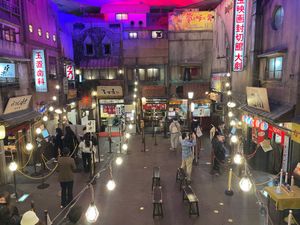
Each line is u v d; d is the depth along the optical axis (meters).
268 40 12.05
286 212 7.94
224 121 18.58
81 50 23.41
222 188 10.98
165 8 28.48
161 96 22.52
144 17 25.78
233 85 16.58
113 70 23.41
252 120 12.52
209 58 22.58
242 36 14.09
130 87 23.25
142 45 22.66
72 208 8.44
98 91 22.75
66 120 19.45
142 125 17.61
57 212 9.24
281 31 10.72
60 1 25.41
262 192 10.47
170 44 22.58
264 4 12.31
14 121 11.52
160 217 8.81
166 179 12.09
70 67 21.36
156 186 9.95
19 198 10.35
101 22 23.25
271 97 11.72
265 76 12.32
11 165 10.12
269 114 10.61
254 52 12.84
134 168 13.60
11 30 13.00
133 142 19.02
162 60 22.69
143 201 9.98
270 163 12.79
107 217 8.85
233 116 16.47
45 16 17.03
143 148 17.36
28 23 14.34
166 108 22.66
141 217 8.84
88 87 23.19
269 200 8.41
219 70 19.91
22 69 13.52
